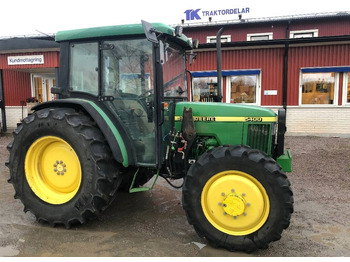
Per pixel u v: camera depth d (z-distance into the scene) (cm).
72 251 277
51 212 323
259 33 1298
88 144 303
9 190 461
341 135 981
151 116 322
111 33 324
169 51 351
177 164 344
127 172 372
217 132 332
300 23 1260
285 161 330
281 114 325
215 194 279
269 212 266
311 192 449
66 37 346
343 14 1199
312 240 300
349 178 519
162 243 295
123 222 346
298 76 995
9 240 297
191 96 443
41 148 336
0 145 885
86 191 305
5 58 1072
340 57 953
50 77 1282
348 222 342
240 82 1048
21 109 1265
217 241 279
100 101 340
